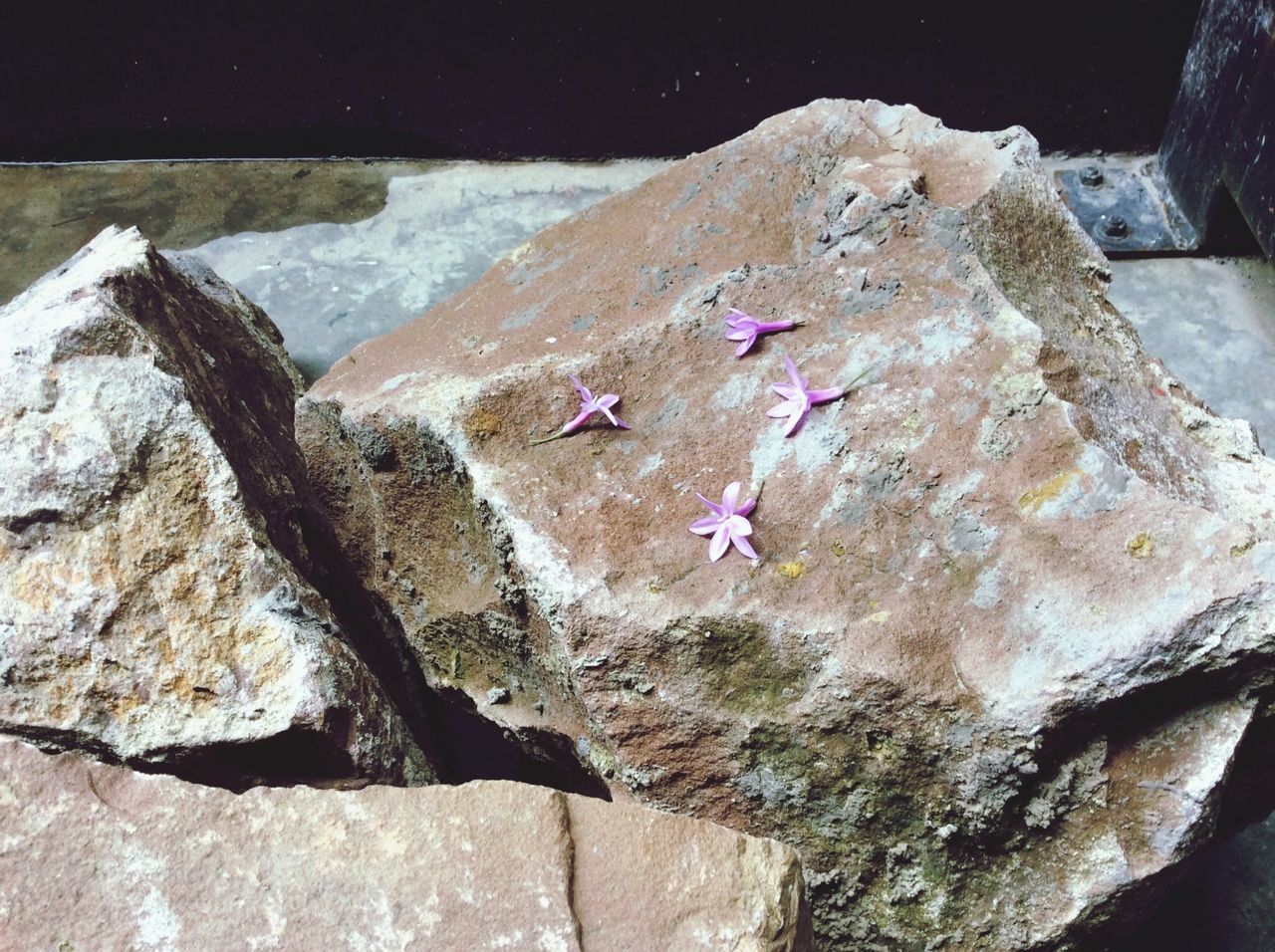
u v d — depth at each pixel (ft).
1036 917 1.28
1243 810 1.43
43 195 2.61
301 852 1.05
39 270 2.48
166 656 1.25
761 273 1.50
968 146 1.64
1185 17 2.43
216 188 2.61
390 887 1.03
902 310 1.43
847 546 1.31
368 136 2.67
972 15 2.46
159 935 1.01
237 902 1.03
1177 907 1.63
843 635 1.25
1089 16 2.44
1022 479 1.30
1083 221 2.50
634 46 2.51
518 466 1.41
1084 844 1.25
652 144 2.67
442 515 1.51
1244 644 1.18
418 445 1.48
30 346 1.32
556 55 2.53
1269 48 2.15
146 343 1.35
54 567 1.26
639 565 1.32
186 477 1.30
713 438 1.40
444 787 1.08
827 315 1.46
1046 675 1.20
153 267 1.65
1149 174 2.60
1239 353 2.27
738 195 1.65
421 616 1.55
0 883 1.03
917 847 1.30
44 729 1.24
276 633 1.27
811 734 1.27
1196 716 1.23
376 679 1.36
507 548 1.38
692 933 1.03
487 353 1.54
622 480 1.38
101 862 1.04
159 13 2.47
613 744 1.33
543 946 1.01
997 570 1.26
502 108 2.63
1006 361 1.36
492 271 1.74
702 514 1.35
